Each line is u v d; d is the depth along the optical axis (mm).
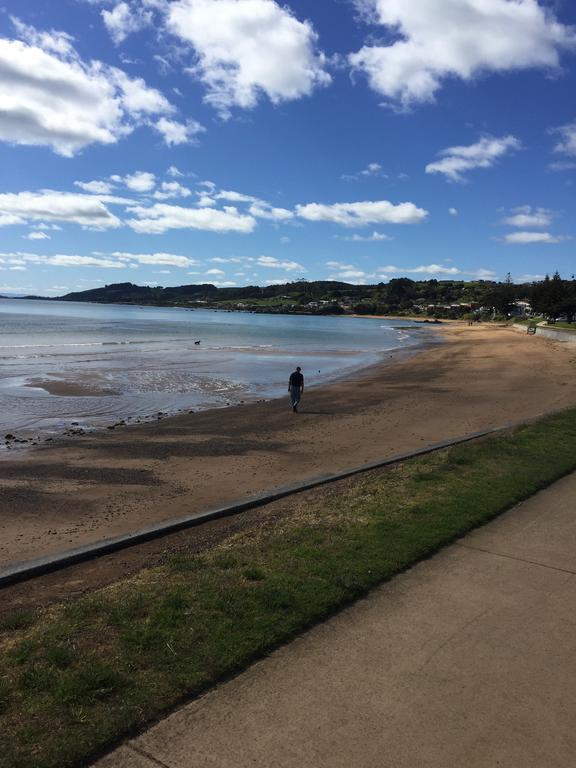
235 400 21109
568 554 5184
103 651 3449
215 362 35156
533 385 23484
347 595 4234
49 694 3020
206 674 3215
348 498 7047
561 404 17922
